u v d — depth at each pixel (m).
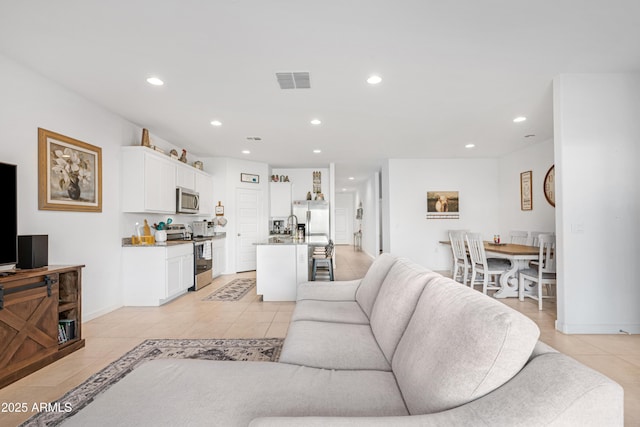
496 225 7.24
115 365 2.54
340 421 0.89
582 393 0.78
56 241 3.23
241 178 7.20
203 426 1.08
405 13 2.17
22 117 2.86
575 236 3.17
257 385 1.33
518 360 0.95
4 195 2.41
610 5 2.10
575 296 3.19
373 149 6.31
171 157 5.09
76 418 1.11
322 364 1.61
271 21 2.24
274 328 3.44
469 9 2.13
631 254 3.16
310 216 7.91
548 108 4.01
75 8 2.08
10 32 2.34
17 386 2.22
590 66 3.00
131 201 4.25
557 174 3.25
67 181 3.33
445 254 7.22
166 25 2.28
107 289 3.99
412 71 3.02
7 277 2.30
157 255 4.30
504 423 0.80
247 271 7.23
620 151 3.16
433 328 1.26
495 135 5.29
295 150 6.32
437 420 0.88
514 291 4.81
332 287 2.98
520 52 2.71
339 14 2.17
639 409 1.95
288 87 3.35
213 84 3.26
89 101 3.67
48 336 2.55
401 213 7.24
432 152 6.62
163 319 3.75
